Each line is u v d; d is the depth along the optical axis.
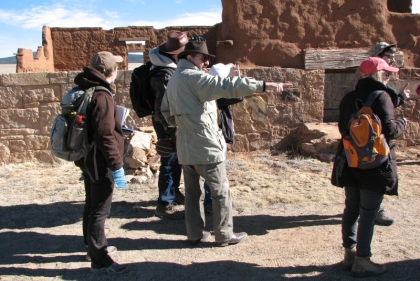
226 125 4.63
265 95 8.20
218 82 3.57
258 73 8.09
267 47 8.34
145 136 7.15
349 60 8.26
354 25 8.39
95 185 3.51
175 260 3.89
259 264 3.76
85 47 12.66
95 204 3.54
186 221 4.18
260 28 8.34
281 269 3.65
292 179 6.52
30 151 8.06
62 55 12.68
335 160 3.56
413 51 8.50
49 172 7.47
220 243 4.14
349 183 3.37
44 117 8.00
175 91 3.80
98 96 3.32
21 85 7.89
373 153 3.12
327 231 4.50
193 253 4.04
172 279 3.53
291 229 4.59
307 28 8.35
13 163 8.02
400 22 8.48
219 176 3.94
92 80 3.40
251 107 8.20
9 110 7.93
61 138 3.41
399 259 3.74
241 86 3.53
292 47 8.35
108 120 3.31
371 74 3.32
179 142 3.89
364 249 3.39
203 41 3.83
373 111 3.22
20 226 4.88
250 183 6.33
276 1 8.30
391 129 3.15
